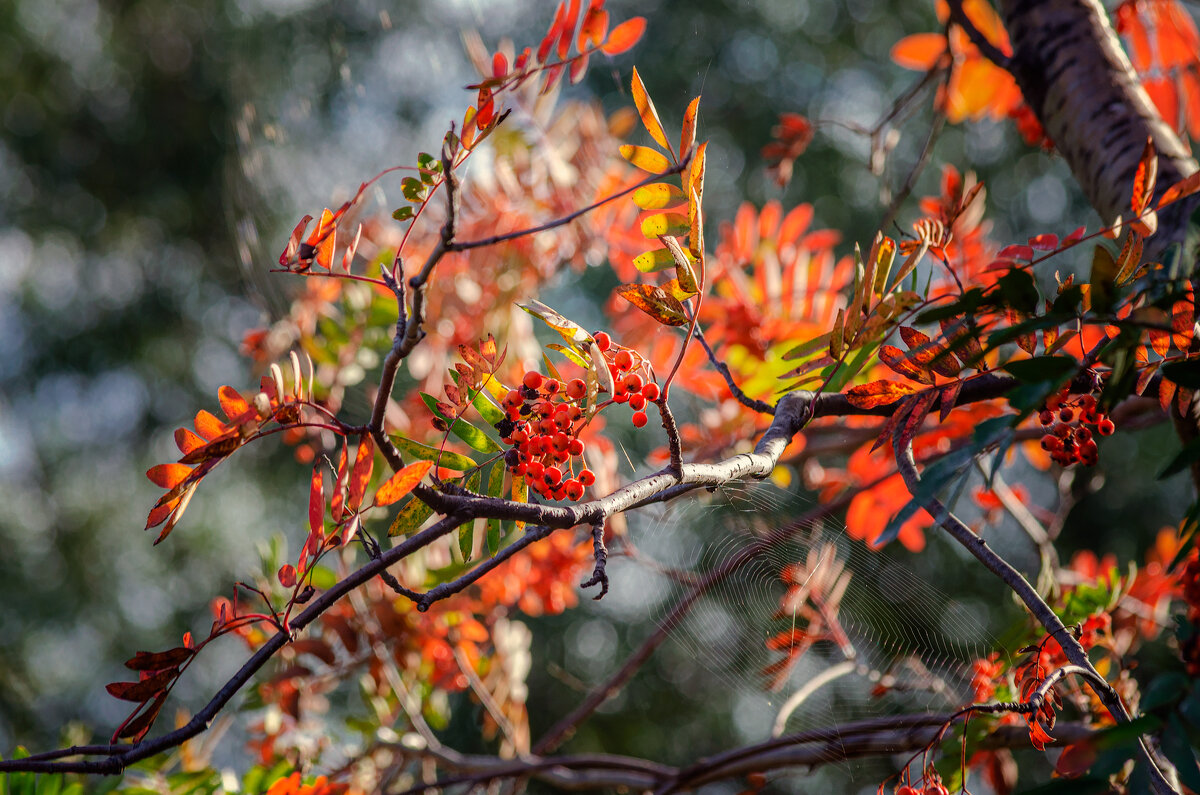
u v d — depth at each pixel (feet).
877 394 4.76
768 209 6.40
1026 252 5.01
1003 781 5.77
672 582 6.08
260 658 4.44
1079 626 5.09
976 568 14.47
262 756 6.32
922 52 7.00
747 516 5.43
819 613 5.45
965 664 5.34
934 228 5.02
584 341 4.42
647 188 4.57
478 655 6.87
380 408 4.35
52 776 5.40
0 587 15.58
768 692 5.74
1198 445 4.25
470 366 4.56
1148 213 4.82
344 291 6.38
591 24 4.69
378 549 4.48
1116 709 4.64
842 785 13.26
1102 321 4.42
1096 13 5.64
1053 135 5.62
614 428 11.85
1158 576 5.89
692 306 4.57
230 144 8.58
